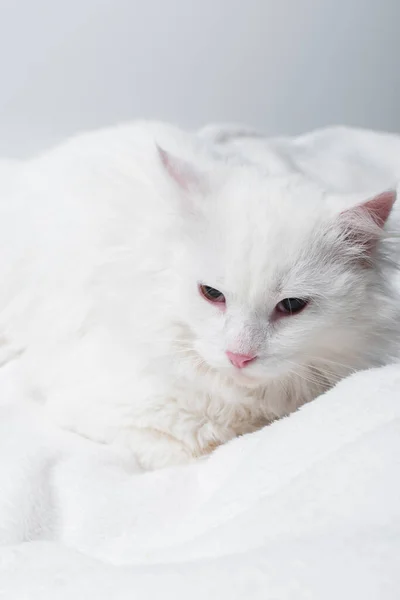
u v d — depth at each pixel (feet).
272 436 1.82
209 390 2.03
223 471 1.83
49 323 2.22
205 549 1.51
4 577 1.40
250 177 2.05
